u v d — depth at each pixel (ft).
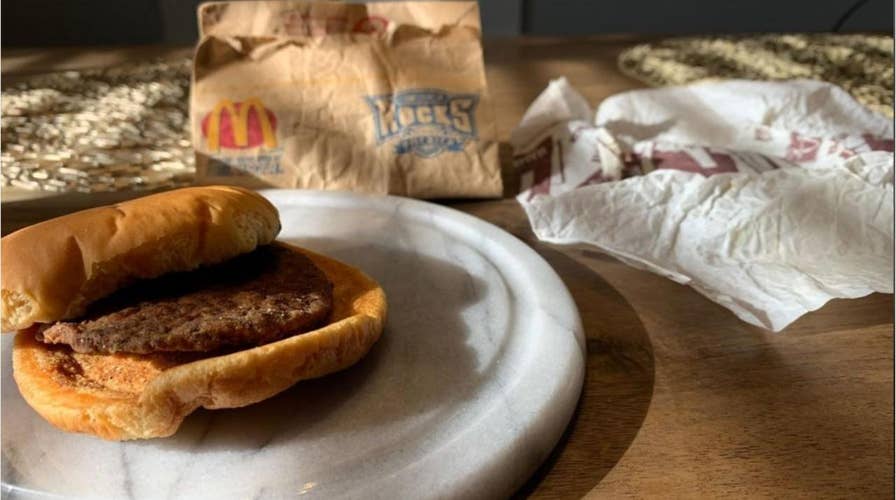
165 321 0.62
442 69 1.10
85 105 1.43
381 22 1.10
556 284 0.78
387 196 1.00
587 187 0.97
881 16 2.77
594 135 1.13
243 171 1.05
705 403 0.66
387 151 1.06
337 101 1.07
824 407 0.65
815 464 0.59
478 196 1.07
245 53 1.07
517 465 0.56
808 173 0.93
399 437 0.59
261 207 0.74
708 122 1.22
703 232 0.89
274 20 1.07
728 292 0.80
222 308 0.64
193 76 1.05
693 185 0.94
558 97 1.26
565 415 0.62
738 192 0.92
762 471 0.58
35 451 0.58
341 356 0.63
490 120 1.09
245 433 0.60
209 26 1.07
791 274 0.81
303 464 0.57
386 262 0.87
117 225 0.65
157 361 0.64
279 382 0.59
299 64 1.07
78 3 2.52
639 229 0.91
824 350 0.74
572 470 0.59
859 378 0.69
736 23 2.80
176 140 1.26
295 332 0.64
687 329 0.77
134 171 1.13
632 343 0.75
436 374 0.67
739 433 0.62
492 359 0.68
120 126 1.32
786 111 1.18
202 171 1.05
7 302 0.61
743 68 1.68
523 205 1.01
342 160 1.06
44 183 1.09
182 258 0.68
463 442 0.57
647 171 1.06
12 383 0.67
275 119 1.06
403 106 1.07
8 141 1.25
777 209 0.89
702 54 1.83
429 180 1.06
